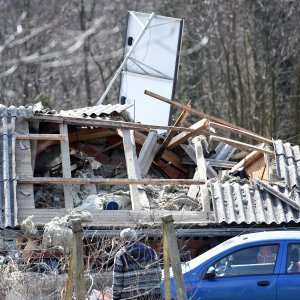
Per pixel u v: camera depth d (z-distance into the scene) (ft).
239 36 266.57
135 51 165.58
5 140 121.29
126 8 231.09
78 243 68.18
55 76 230.89
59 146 132.67
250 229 116.67
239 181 126.00
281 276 92.43
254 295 91.76
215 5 259.39
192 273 92.12
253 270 92.79
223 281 91.97
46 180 117.39
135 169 124.77
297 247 93.86
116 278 79.15
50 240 100.17
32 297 80.28
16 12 177.47
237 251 93.56
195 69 266.77
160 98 137.18
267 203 120.37
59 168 130.00
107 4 231.30
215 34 260.42
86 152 135.44
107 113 134.62
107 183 119.44
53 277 81.92
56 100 227.20
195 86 261.85
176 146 140.26
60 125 127.65
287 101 265.13
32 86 201.26
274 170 127.75
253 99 265.75
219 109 265.75
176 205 120.67
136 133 139.23
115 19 226.99
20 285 80.12
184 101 261.03
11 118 124.16
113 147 136.67
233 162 141.18
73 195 121.19
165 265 72.23
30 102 195.42
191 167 141.49
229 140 131.75
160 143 140.97
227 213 117.50
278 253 93.56
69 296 71.36
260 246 93.86
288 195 122.42
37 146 127.65
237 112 263.29
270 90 263.08
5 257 96.63
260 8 263.49
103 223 112.78
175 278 70.03
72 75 231.30
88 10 222.28
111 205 117.80
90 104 228.43
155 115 164.04
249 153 138.10
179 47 164.86
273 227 117.91
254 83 264.11
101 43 221.46
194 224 115.65
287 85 266.77
